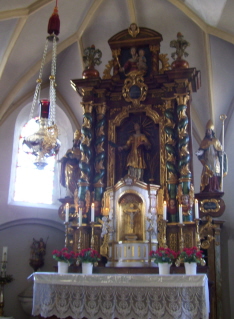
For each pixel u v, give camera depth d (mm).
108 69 12367
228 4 11672
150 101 11828
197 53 14312
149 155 11617
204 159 11695
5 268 13406
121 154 11805
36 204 14656
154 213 10281
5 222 13695
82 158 11273
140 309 7688
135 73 11844
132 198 10602
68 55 14922
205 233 10852
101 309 7824
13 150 14547
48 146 8266
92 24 14141
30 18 12266
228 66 14102
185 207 10273
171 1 12922
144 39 12344
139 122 11984
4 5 11156
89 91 11938
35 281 8250
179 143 10914
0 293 12961
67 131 15961
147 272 9508
